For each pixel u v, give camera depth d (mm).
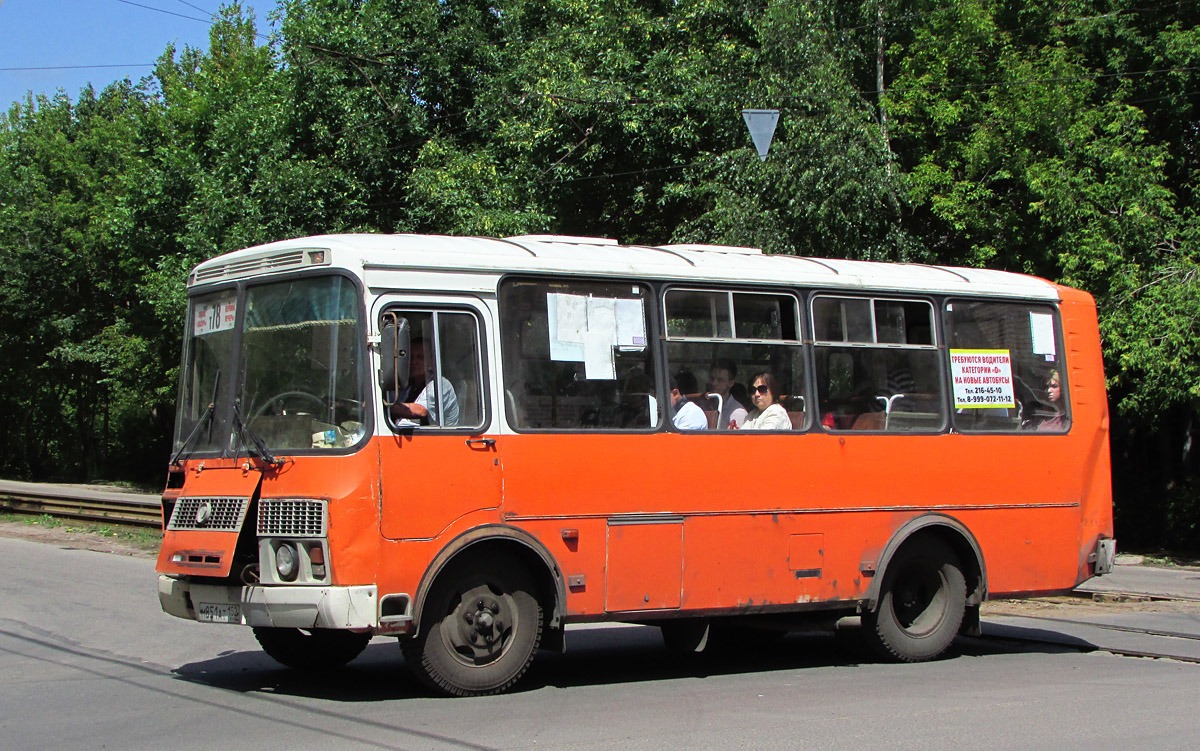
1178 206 21297
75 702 7109
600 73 20594
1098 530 10219
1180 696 7707
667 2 22031
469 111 22516
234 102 26906
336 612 6777
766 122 13953
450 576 7324
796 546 8656
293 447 7188
